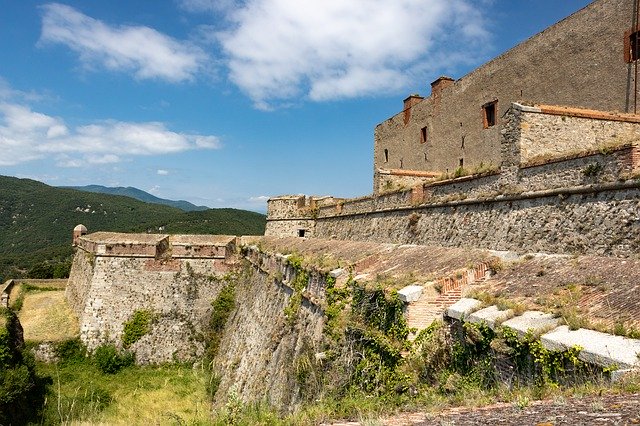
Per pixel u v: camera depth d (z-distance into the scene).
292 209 39.19
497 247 14.99
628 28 17.78
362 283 14.75
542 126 15.21
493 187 16.14
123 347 36.53
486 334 9.52
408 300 11.69
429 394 9.94
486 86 26.47
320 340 16.44
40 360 34.56
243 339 30.59
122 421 25.39
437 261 15.02
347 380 13.02
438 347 11.17
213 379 31.81
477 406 7.32
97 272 37.72
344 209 31.12
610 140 15.88
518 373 8.60
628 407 5.27
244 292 36.50
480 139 26.70
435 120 31.91
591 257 11.34
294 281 22.31
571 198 12.66
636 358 6.59
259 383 22.19
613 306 8.48
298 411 10.75
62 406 27.05
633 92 17.47
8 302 43.41
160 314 38.06
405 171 28.20
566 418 5.17
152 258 38.88
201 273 39.81
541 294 10.16
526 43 23.44
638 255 10.27
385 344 12.02
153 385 32.31
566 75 20.77
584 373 7.20
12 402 24.47
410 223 20.83
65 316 40.62
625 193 11.04
